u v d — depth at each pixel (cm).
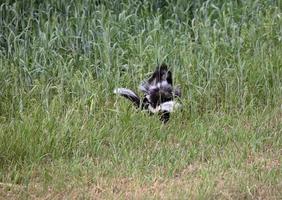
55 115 2872
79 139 2736
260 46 3328
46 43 3222
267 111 3000
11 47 3294
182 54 3203
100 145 2719
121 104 2961
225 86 3100
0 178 2505
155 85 2952
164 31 3416
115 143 2744
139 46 3234
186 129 2862
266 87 3112
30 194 2419
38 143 2678
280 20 3500
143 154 2691
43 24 3381
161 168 2597
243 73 3153
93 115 2891
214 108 3030
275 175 2516
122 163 2611
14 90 3027
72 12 3481
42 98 2989
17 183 2503
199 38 3391
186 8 3612
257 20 3509
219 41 3344
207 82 3086
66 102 3009
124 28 3381
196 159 2673
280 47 3378
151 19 3512
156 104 2930
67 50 3288
